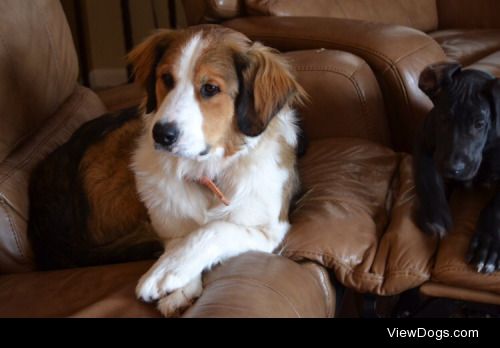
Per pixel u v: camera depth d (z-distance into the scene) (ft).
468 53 8.93
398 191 5.85
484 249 4.59
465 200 5.26
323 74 6.77
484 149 4.99
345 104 6.75
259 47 5.12
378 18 9.93
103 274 4.79
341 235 5.13
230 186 5.19
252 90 4.99
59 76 6.64
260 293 4.10
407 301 5.50
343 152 6.42
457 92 4.88
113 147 5.82
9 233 5.32
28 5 6.24
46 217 5.51
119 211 5.76
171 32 5.22
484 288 4.61
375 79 6.98
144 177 5.35
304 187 5.89
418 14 10.51
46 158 5.85
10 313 4.39
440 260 4.77
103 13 13.87
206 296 4.15
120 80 14.56
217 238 4.69
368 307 5.22
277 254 5.02
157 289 4.27
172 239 5.25
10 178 5.52
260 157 5.21
